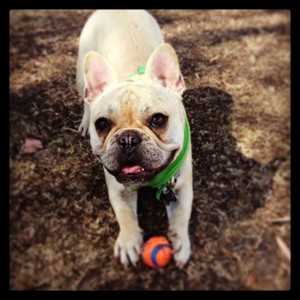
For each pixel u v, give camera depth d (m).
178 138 0.52
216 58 0.91
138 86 0.52
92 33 0.76
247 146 0.74
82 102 0.81
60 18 1.01
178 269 0.58
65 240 0.62
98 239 0.62
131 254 0.58
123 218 0.60
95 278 0.58
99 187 0.68
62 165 0.71
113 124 0.51
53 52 0.92
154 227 0.63
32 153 0.73
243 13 1.05
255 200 0.67
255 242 0.62
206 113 0.79
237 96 0.83
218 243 0.62
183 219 0.59
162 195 0.62
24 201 0.66
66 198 0.67
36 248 0.61
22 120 0.78
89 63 0.56
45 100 0.81
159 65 0.56
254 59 0.92
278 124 0.78
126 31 0.72
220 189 0.68
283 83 0.86
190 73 0.87
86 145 0.74
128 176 0.50
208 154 0.72
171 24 1.00
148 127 0.50
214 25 1.00
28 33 0.96
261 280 0.58
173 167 0.56
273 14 1.04
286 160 0.73
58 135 0.76
